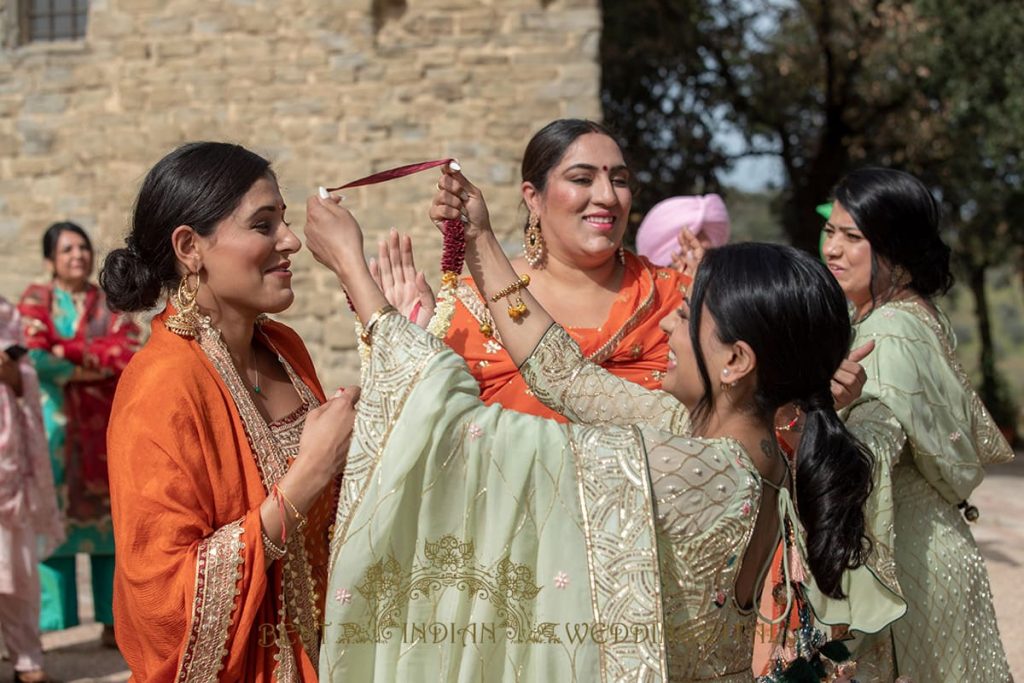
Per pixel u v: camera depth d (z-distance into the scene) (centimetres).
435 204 273
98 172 1046
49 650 598
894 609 272
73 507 596
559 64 998
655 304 342
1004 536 909
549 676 213
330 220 241
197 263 254
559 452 216
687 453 213
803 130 1752
